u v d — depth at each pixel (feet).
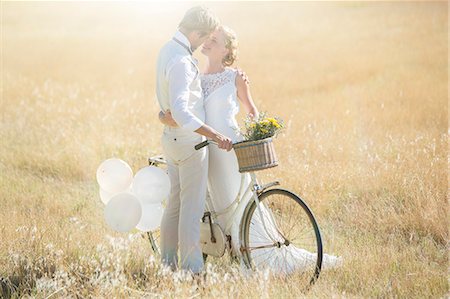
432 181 27.91
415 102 50.52
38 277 19.62
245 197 20.39
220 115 20.27
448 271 20.58
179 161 19.69
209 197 20.83
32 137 39.60
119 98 54.29
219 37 20.51
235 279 19.26
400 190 27.58
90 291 18.31
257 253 20.36
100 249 20.22
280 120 18.79
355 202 26.89
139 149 36.60
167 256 20.84
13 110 46.34
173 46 18.99
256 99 53.78
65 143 37.93
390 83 57.62
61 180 32.99
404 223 24.86
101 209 28.30
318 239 18.42
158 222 20.59
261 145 17.94
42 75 61.21
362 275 19.71
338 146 35.63
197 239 19.88
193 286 17.78
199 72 19.47
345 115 46.44
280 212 24.21
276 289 18.35
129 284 18.83
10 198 28.73
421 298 18.61
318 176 29.96
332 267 20.08
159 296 17.94
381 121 44.42
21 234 22.38
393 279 19.44
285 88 58.59
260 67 66.08
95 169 34.55
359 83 59.26
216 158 20.26
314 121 43.27
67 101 51.21
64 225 24.76
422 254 22.03
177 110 18.31
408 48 65.51
